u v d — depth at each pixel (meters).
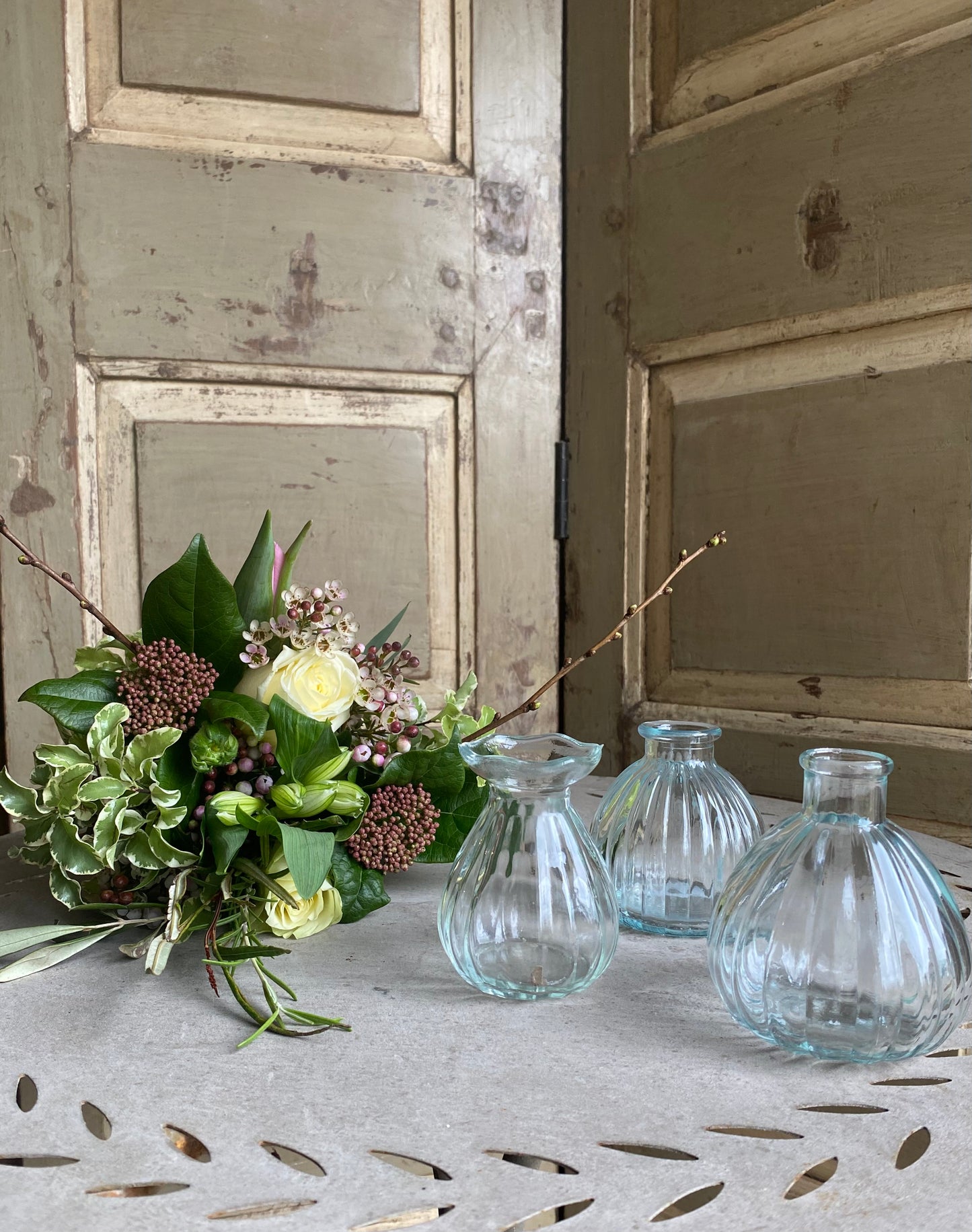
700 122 1.12
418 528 1.23
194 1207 0.34
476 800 0.68
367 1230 0.33
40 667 1.09
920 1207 0.34
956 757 0.94
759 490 1.09
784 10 1.03
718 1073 0.44
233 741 0.61
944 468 0.93
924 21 0.93
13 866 0.77
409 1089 0.42
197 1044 0.47
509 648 1.28
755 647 1.10
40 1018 0.50
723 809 0.62
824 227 1.01
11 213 1.07
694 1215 0.34
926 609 0.95
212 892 0.61
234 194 1.13
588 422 1.26
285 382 1.17
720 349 1.12
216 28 1.12
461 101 1.22
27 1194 0.35
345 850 0.64
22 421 1.08
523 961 0.51
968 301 0.90
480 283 1.23
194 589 0.62
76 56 1.08
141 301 1.11
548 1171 0.38
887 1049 0.43
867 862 0.46
